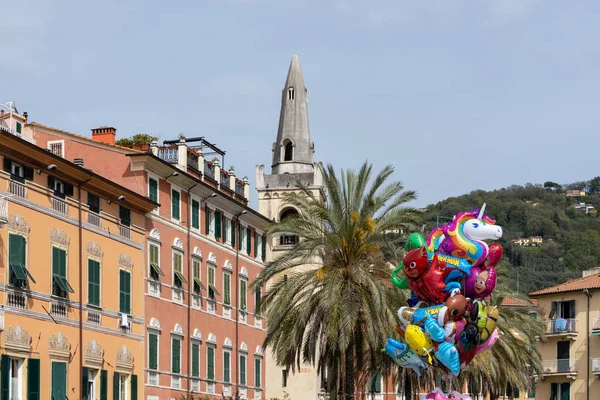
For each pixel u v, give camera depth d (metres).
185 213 82.06
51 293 62.44
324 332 61.31
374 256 61.25
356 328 60.94
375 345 59.00
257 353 94.56
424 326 52.06
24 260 59.62
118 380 70.00
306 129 114.88
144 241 75.00
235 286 91.00
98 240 68.31
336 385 62.84
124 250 71.81
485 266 53.22
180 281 80.12
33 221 60.88
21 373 59.16
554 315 112.00
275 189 111.62
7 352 57.62
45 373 61.31
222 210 89.12
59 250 63.53
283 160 113.88
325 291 58.91
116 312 70.19
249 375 92.62
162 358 76.50
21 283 59.47
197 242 83.69
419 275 52.72
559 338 110.75
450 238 52.88
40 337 61.00
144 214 75.06
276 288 62.88
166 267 78.25
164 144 89.75
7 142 58.00
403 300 61.41
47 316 61.81
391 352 54.22
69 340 64.06
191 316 81.69
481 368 75.06
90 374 66.75
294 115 114.69
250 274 94.50
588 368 108.19
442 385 78.12
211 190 85.38
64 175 64.19
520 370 83.69
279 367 104.31
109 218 69.94
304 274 62.16
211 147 94.25
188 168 84.31
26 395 59.25
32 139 77.88
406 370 69.12
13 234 58.78
